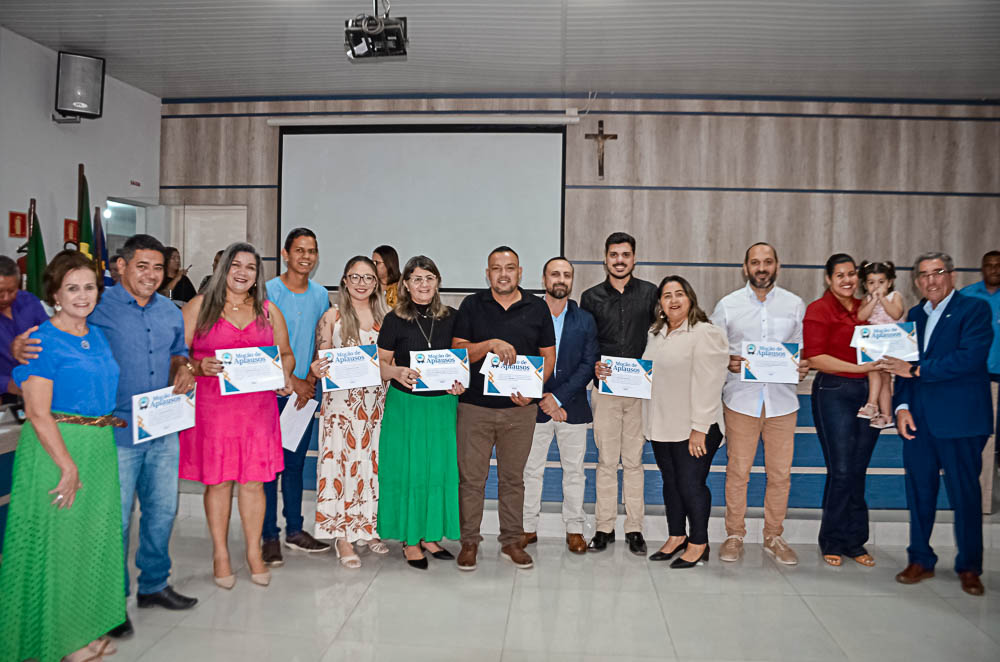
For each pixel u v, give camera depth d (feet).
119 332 8.22
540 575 10.40
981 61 17.79
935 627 8.77
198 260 21.91
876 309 10.69
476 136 21.54
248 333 9.52
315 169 21.80
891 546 12.09
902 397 10.41
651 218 21.25
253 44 17.01
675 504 11.11
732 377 11.20
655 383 10.90
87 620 7.39
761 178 21.11
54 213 17.25
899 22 15.31
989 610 9.32
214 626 8.54
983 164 21.04
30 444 7.02
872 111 21.02
